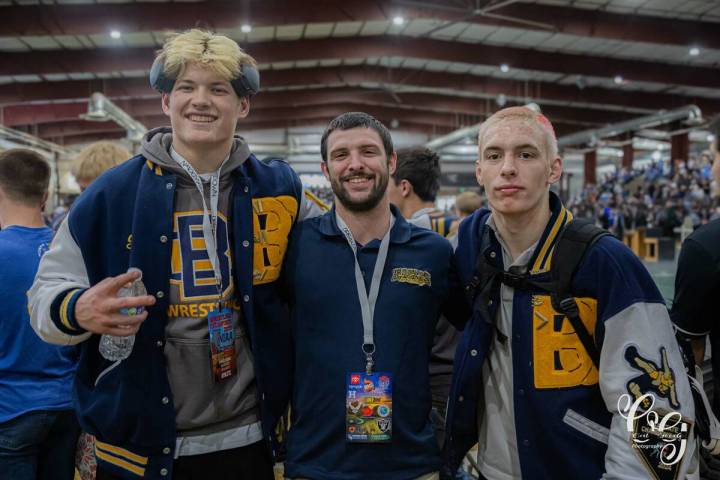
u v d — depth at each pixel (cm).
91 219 129
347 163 141
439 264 146
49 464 170
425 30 1138
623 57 1254
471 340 134
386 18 945
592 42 1159
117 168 136
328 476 132
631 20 1007
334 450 134
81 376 133
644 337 115
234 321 137
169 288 130
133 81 1273
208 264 134
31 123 1459
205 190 136
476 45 1205
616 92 1538
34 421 160
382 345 137
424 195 256
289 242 150
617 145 2222
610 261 119
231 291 136
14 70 1038
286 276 146
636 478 110
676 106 1567
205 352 133
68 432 170
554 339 123
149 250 128
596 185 2289
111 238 129
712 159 152
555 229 126
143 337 128
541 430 124
